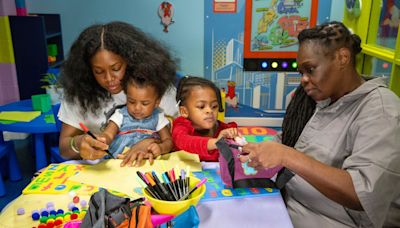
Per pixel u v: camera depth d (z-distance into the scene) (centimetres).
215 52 267
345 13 219
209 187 100
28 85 262
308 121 115
